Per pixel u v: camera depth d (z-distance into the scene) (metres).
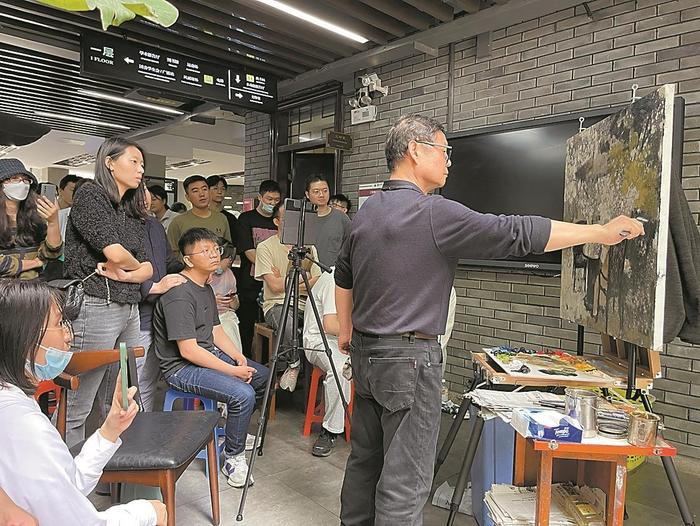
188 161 10.17
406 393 1.53
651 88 2.95
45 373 1.09
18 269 2.40
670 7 2.88
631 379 1.79
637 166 1.60
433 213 1.50
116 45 3.84
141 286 2.43
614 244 1.60
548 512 1.55
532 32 3.45
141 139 8.09
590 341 3.21
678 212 1.62
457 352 3.96
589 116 3.09
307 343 2.98
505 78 3.60
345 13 3.62
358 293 1.65
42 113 6.91
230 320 3.41
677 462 2.81
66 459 1.03
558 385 1.87
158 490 1.89
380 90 4.30
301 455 2.81
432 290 1.54
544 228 1.43
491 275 3.73
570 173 2.21
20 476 0.97
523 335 3.57
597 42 3.15
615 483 1.58
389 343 1.55
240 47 4.21
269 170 5.60
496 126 3.57
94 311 2.17
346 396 2.84
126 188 2.28
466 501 2.28
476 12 3.44
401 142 1.64
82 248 2.19
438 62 4.02
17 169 2.41
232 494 2.38
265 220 4.48
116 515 1.14
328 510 2.26
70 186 4.21
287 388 2.81
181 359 2.59
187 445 1.76
